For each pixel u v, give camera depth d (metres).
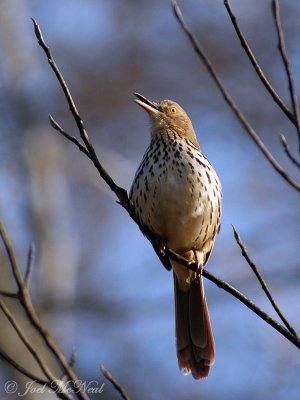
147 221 9.28
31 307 5.74
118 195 7.87
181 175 9.08
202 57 7.06
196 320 9.23
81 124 7.45
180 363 8.97
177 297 9.42
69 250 15.48
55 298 14.72
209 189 9.21
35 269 14.91
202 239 9.42
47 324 14.28
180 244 9.43
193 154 9.24
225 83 17.28
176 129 9.73
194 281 9.45
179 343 9.09
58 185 16.20
